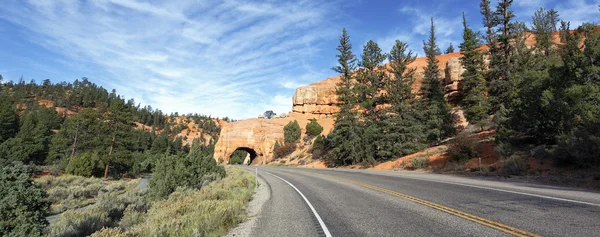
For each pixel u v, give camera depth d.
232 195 11.21
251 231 6.39
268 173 30.22
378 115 46.31
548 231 5.02
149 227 6.43
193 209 8.13
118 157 47.00
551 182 12.54
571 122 17.20
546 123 18.56
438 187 12.01
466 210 7.07
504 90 32.12
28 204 7.20
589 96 17.03
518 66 32.53
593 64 18.88
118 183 35.50
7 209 6.89
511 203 7.71
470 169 19.61
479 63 40.56
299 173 28.27
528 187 11.05
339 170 31.30
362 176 20.53
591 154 13.16
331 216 7.35
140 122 179.38
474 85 38.97
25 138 55.22
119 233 5.69
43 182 29.59
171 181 17.17
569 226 5.28
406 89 44.81
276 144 77.00
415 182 14.55
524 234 4.91
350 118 42.91
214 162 25.88
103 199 16.75
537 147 17.88
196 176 20.20
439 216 6.62
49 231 9.09
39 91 180.25
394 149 34.84
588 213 6.24
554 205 7.22
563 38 42.78
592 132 14.59
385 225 6.09
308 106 86.38
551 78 19.53
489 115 34.97
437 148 30.22
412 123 36.09
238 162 100.06
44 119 97.75
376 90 50.16
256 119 88.00
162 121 196.75
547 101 18.17
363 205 8.70
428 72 49.94
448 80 52.09
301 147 66.25
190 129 184.12
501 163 18.22
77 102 169.62
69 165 40.03
